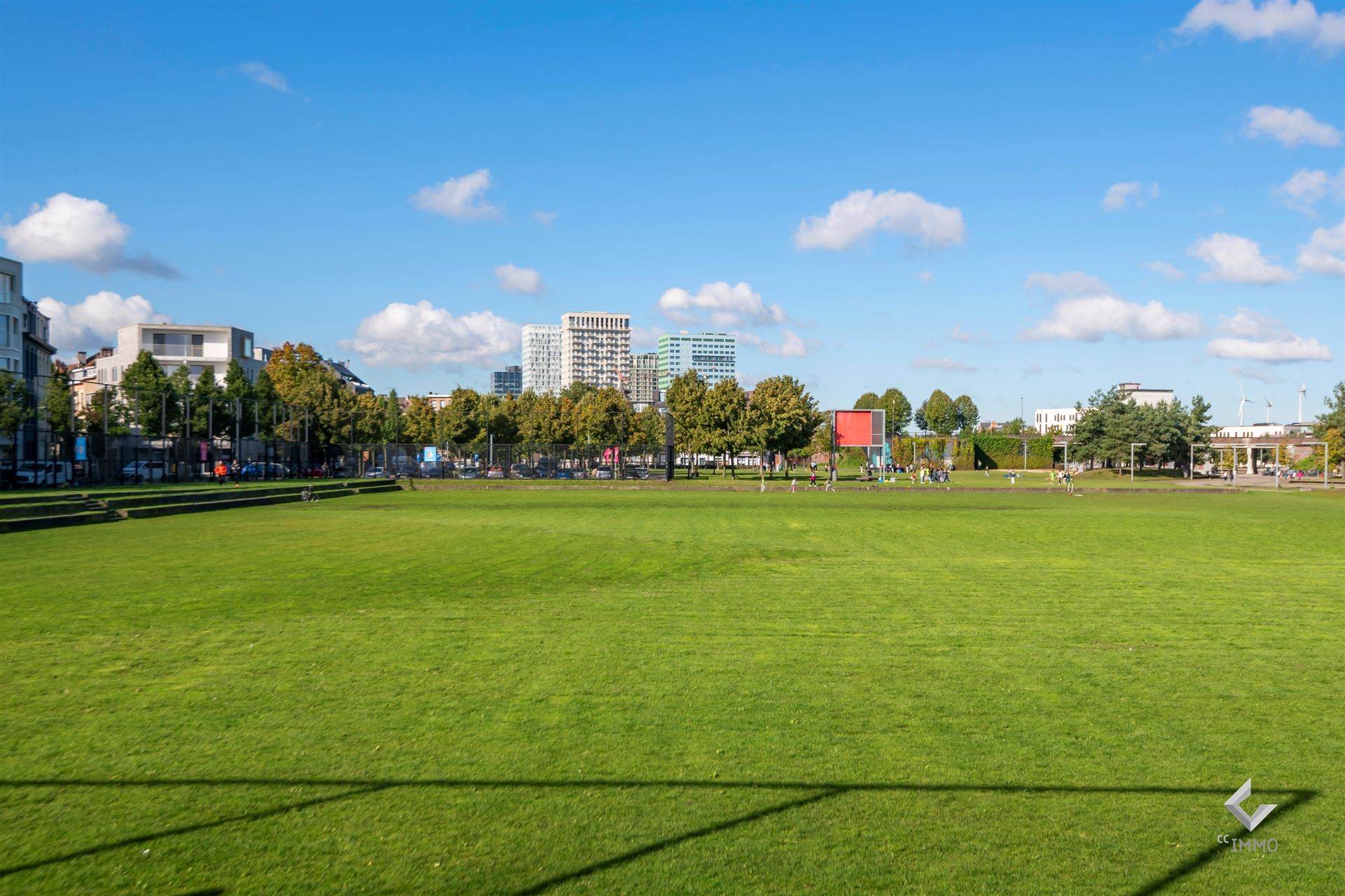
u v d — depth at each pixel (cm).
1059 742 873
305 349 10994
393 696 1009
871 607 1579
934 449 13438
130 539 2661
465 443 9319
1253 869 622
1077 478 9931
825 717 946
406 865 615
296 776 772
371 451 8169
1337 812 718
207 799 722
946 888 590
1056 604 1617
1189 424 10100
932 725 921
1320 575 2008
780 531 3034
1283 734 899
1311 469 10981
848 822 690
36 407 6519
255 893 576
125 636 1304
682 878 600
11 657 1176
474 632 1348
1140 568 2109
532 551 2394
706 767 800
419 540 2664
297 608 1533
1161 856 639
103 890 579
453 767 794
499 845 647
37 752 826
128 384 6731
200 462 6091
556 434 9956
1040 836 669
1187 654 1235
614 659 1184
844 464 13650
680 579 1900
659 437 11519
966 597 1688
